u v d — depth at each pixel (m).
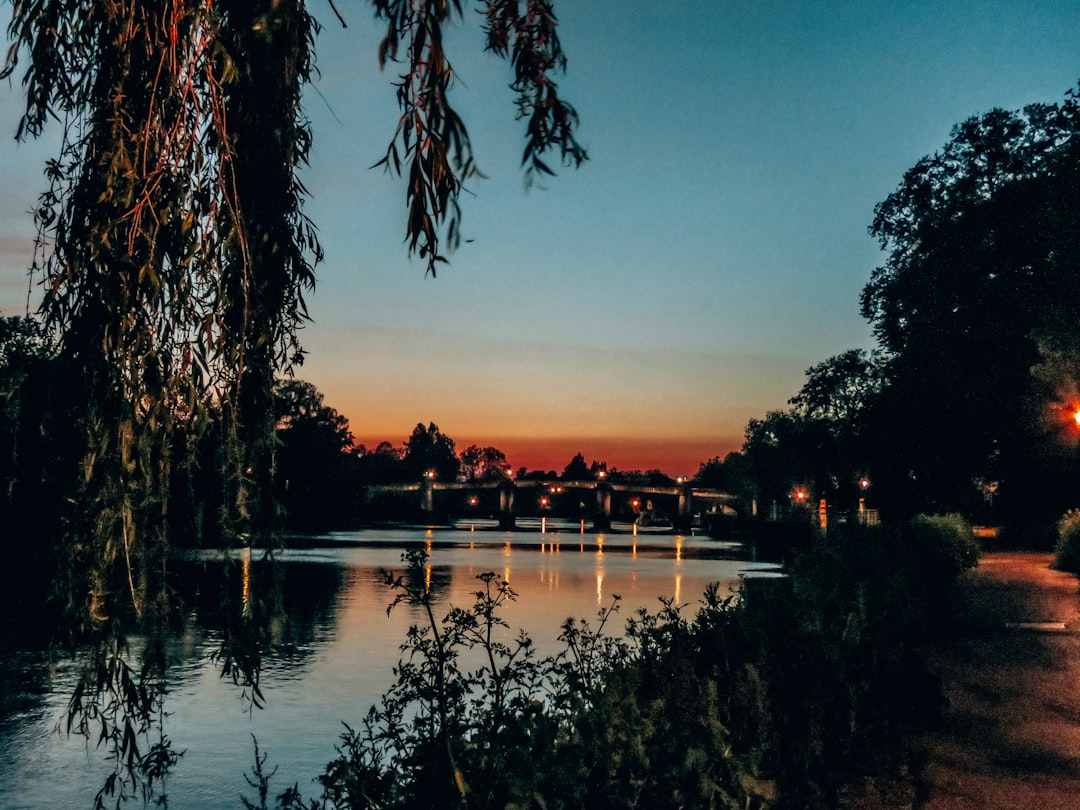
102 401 4.25
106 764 14.37
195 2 4.33
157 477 4.46
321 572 53.72
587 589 45.25
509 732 5.81
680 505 181.50
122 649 4.34
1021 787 8.55
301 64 4.85
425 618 31.89
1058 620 20.97
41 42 4.43
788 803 7.61
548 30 3.90
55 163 4.38
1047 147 45.38
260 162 4.69
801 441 71.94
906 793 8.28
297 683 20.45
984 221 45.38
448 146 3.49
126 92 4.37
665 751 6.05
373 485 166.50
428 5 3.54
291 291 4.82
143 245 4.34
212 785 13.15
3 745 15.11
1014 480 49.62
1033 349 43.72
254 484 4.59
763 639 9.66
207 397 4.50
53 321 4.33
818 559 15.38
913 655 11.67
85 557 4.25
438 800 5.30
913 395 47.59
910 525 32.91
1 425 4.18
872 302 50.66
